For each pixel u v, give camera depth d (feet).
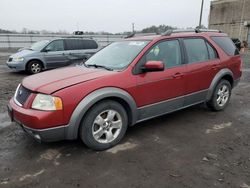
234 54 18.54
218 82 17.20
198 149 12.34
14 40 99.91
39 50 36.81
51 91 10.66
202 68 15.76
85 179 9.85
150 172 10.33
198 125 15.47
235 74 18.60
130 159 11.34
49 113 10.45
